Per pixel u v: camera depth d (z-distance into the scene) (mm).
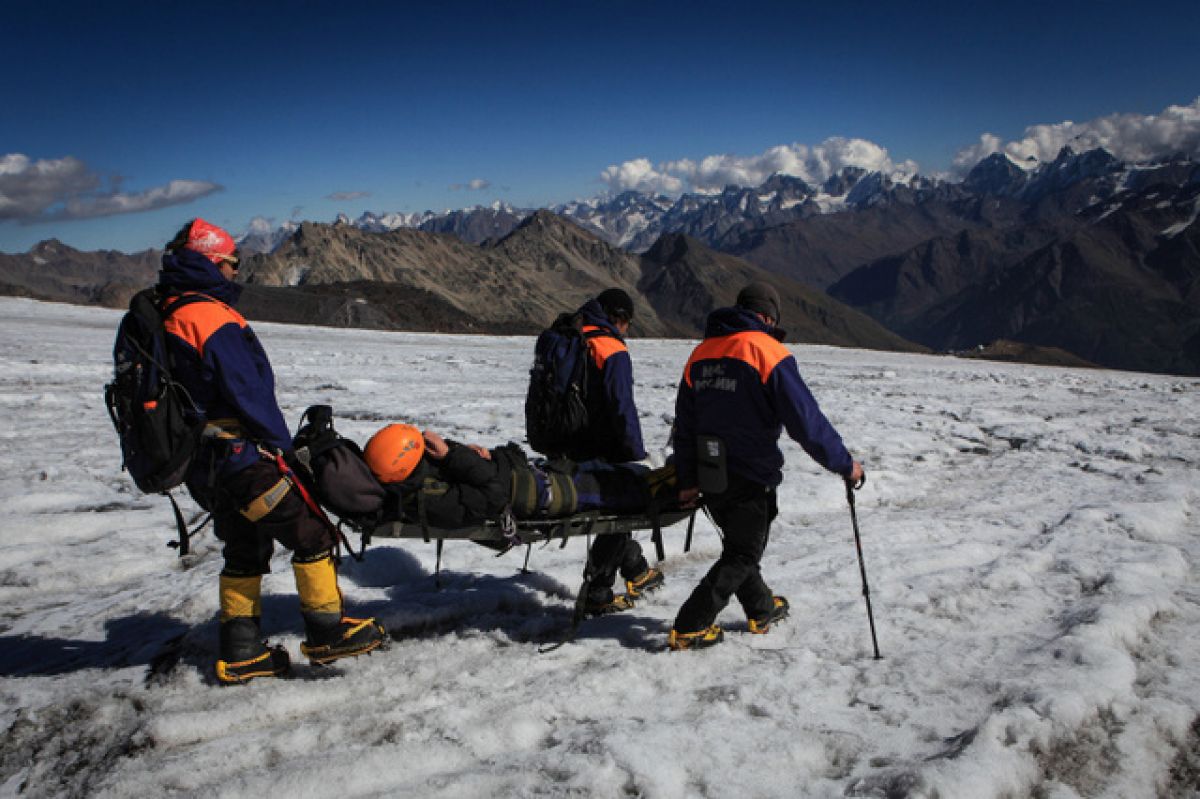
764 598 4609
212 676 3984
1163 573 5676
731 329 4316
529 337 41938
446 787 3025
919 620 4832
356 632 4117
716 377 4258
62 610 4941
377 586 5484
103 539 6219
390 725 3523
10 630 4641
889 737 3488
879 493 8352
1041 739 3406
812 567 5953
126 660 4238
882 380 20359
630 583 5270
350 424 11203
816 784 3150
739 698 3822
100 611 4871
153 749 3410
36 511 6879
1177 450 10602
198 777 3176
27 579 5387
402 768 3215
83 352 20891
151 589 5219
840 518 7566
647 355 29172
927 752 3361
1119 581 5387
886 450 10438
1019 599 5191
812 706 3768
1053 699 3621
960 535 6797
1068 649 4250
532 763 3211
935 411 14047
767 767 3244
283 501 3787
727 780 3152
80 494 7402
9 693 3844
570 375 4594
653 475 4691
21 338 24188
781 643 4566
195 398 3617
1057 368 30453
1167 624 4852
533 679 4031
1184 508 7609
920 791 2971
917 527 6988
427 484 3984
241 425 3707
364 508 3889
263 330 35219
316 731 3455
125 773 3191
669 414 13320
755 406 4191
